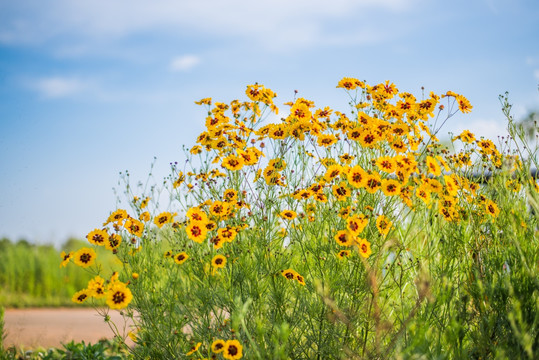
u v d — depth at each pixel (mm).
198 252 3275
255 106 3576
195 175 3539
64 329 4684
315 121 3389
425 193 2758
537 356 2062
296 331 3041
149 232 3504
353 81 3492
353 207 3203
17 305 6039
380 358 2461
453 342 2117
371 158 3213
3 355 3602
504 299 2428
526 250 2482
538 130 2936
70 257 2893
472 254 2996
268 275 2967
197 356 2863
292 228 3199
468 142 3400
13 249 7145
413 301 2998
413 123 3260
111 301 2473
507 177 3076
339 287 2861
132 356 3330
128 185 3633
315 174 3367
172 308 3096
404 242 3178
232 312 2822
